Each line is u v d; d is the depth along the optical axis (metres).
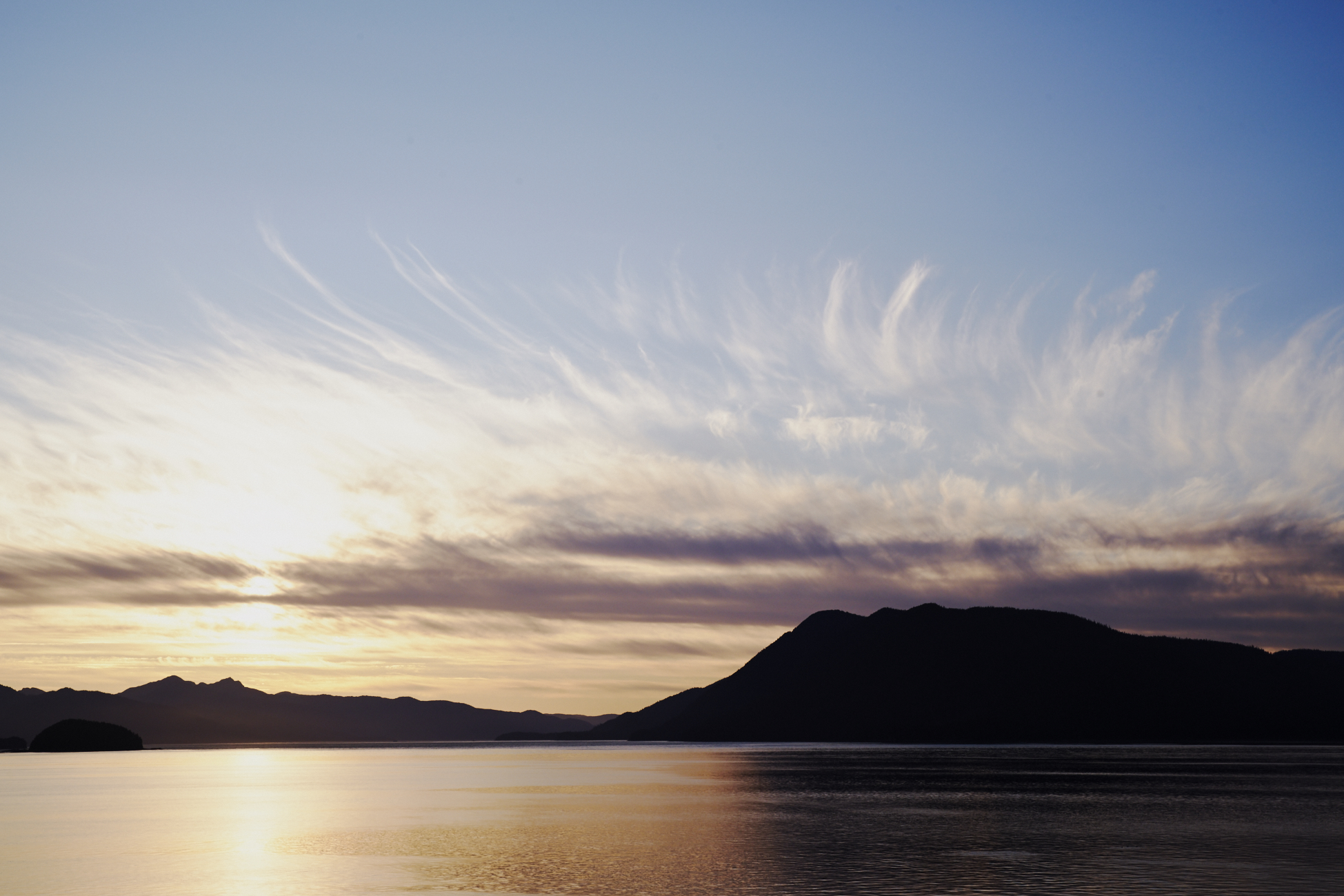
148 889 40.38
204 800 84.56
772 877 42.22
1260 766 134.62
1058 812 69.12
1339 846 50.62
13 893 39.91
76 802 83.81
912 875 42.62
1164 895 38.06
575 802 81.12
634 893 38.78
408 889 39.69
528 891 39.16
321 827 61.94
